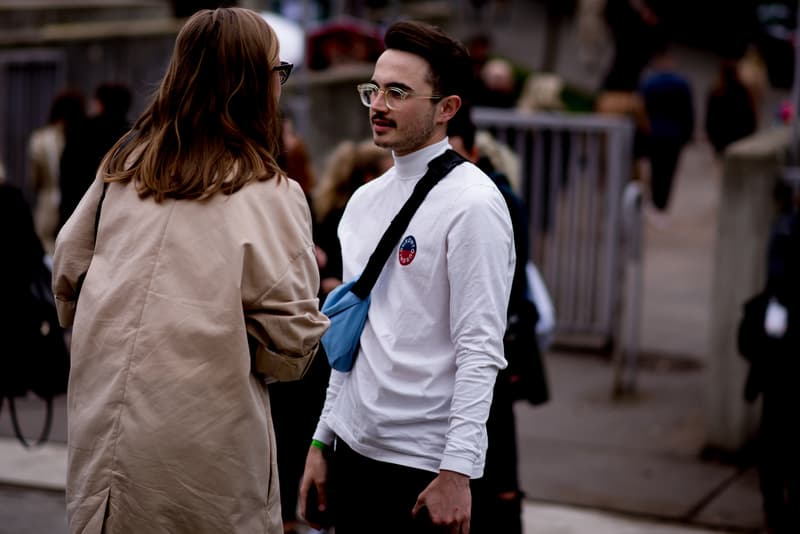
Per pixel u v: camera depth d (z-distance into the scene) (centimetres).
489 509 407
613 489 680
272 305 316
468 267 344
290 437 525
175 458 309
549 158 1005
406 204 359
